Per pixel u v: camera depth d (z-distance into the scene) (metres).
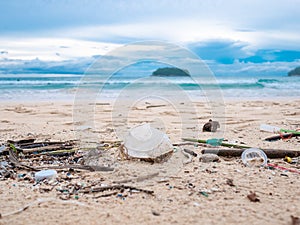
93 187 0.52
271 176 0.58
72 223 0.40
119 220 0.40
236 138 0.92
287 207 0.44
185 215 0.42
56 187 0.53
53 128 1.08
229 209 0.43
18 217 0.41
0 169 0.62
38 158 0.70
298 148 0.79
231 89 3.27
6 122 1.22
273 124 1.17
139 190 0.51
